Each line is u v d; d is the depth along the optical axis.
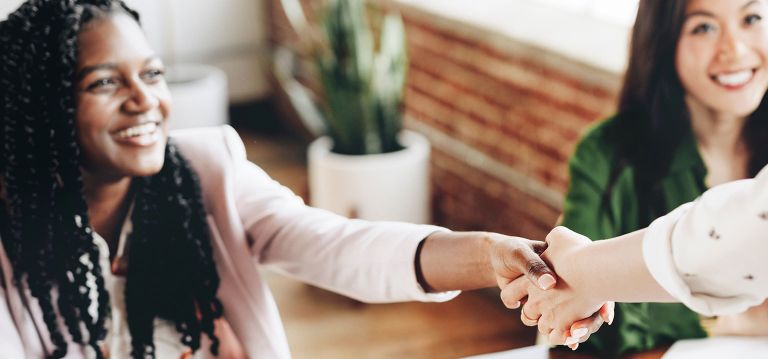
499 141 3.46
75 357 1.27
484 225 3.65
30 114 1.16
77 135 1.18
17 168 1.18
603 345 1.44
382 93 3.60
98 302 1.25
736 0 1.50
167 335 1.31
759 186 0.84
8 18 1.16
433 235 1.29
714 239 0.87
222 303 1.34
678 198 1.64
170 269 1.29
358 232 1.34
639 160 1.63
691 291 0.92
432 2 3.78
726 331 1.50
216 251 1.33
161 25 4.92
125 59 1.17
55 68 1.14
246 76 5.17
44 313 1.22
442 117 3.79
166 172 1.28
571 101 3.06
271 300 1.36
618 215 1.65
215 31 5.04
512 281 1.16
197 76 4.69
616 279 1.01
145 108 1.18
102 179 1.23
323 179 3.58
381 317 3.31
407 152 3.60
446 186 3.84
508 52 3.31
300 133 4.96
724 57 1.53
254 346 1.35
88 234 1.22
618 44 3.03
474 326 3.23
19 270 1.21
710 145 1.63
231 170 1.34
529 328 3.20
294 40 4.82
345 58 3.55
